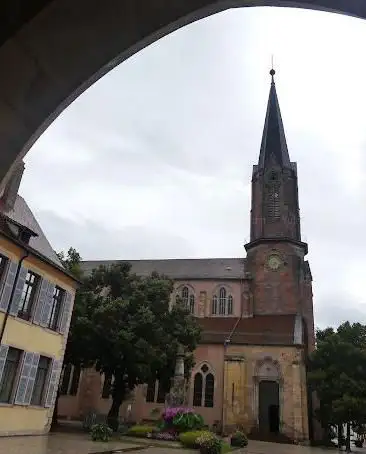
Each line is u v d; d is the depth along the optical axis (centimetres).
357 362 3916
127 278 3497
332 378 3878
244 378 4153
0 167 333
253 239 5269
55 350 2467
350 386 3731
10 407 2062
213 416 4144
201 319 4984
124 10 291
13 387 2112
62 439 2177
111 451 1853
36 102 323
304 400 3934
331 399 3822
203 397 4250
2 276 2078
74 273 3334
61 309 2558
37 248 2470
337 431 4378
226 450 2395
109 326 3050
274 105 6175
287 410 3919
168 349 3262
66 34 299
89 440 2273
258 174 5581
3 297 2048
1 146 330
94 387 4475
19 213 2552
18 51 301
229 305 5031
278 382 4078
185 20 304
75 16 290
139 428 2778
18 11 290
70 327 3048
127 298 3281
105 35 304
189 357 3647
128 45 311
